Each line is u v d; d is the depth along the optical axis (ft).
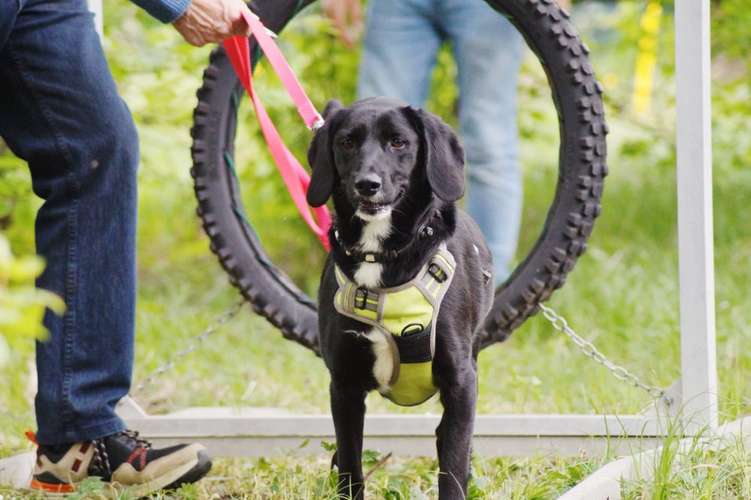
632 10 41.68
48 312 16.34
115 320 16.46
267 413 21.93
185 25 16.56
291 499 16.66
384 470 18.76
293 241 38.99
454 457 14.99
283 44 30.83
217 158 19.79
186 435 19.92
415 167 15.48
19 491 17.22
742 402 20.72
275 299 19.85
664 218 40.60
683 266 18.93
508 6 19.11
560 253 19.08
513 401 23.65
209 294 35.83
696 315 18.88
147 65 29.19
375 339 14.76
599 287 32.35
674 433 16.71
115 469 16.70
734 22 37.73
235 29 17.10
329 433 19.67
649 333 28.04
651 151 44.96
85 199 16.15
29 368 24.93
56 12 15.65
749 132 42.32
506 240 27.22
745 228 38.70
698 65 18.56
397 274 14.73
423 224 14.98
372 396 24.61
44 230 16.35
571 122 19.04
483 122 26.73
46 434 16.57
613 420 19.19
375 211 14.70
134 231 16.61
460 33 26.23
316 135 16.20
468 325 15.25
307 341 19.85
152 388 26.53
